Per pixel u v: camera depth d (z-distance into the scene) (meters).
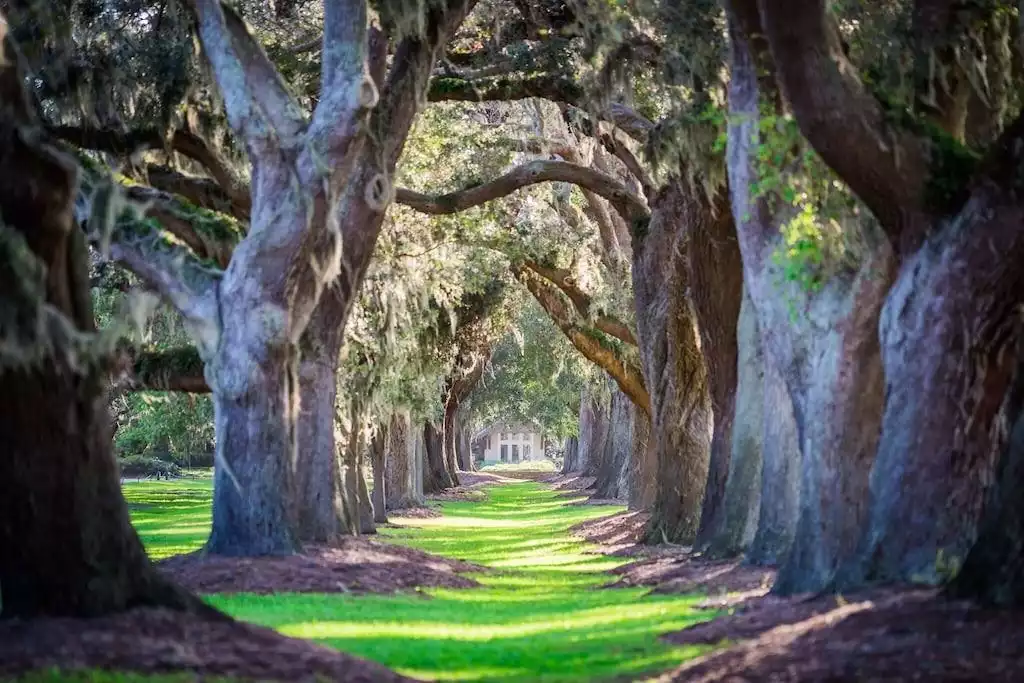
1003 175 12.43
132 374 23.25
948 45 15.05
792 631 10.86
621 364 40.25
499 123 34.25
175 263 21.16
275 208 20.44
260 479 21.30
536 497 75.12
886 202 13.14
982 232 12.46
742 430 23.86
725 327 25.20
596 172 30.84
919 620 10.02
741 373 24.08
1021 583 10.02
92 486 11.14
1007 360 12.70
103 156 25.36
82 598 10.96
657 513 30.67
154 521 44.16
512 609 18.17
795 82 12.59
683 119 21.83
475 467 143.75
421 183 32.03
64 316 10.68
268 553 21.25
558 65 26.41
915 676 8.46
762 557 20.80
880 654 9.19
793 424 20.80
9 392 10.70
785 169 15.74
